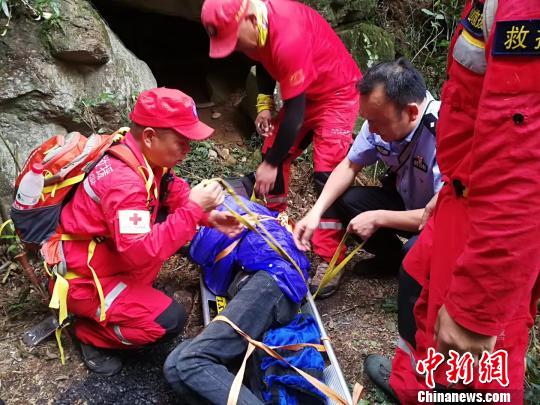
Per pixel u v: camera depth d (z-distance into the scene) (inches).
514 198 41.0
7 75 111.7
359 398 80.0
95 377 87.8
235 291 91.3
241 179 119.6
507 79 40.3
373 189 106.6
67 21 116.3
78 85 120.3
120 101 124.8
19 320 97.7
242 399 75.2
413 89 83.7
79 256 82.7
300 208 135.9
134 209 78.2
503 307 44.6
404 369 72.4
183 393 78.9
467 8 49.8
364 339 97.4
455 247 55.4
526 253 42.0
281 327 88.4
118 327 85.9
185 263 113.4
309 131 112.4
